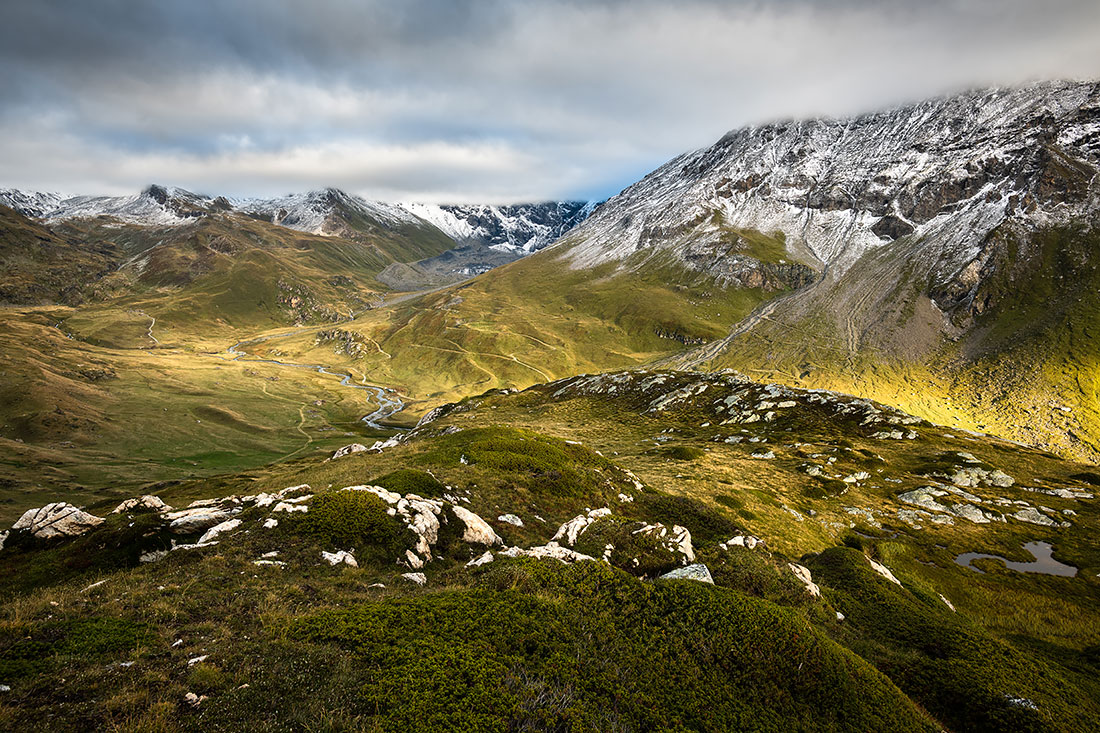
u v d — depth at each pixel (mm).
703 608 22047
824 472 83062
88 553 26844
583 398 157500
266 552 25984
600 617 20891
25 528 29688
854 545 56906
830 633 29016
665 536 35219
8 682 13438
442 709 14328
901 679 25047
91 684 13773
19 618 17375
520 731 14359
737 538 44188
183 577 22328
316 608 20297
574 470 53125
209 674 14523
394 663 16109
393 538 29016
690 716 16859
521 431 71188
